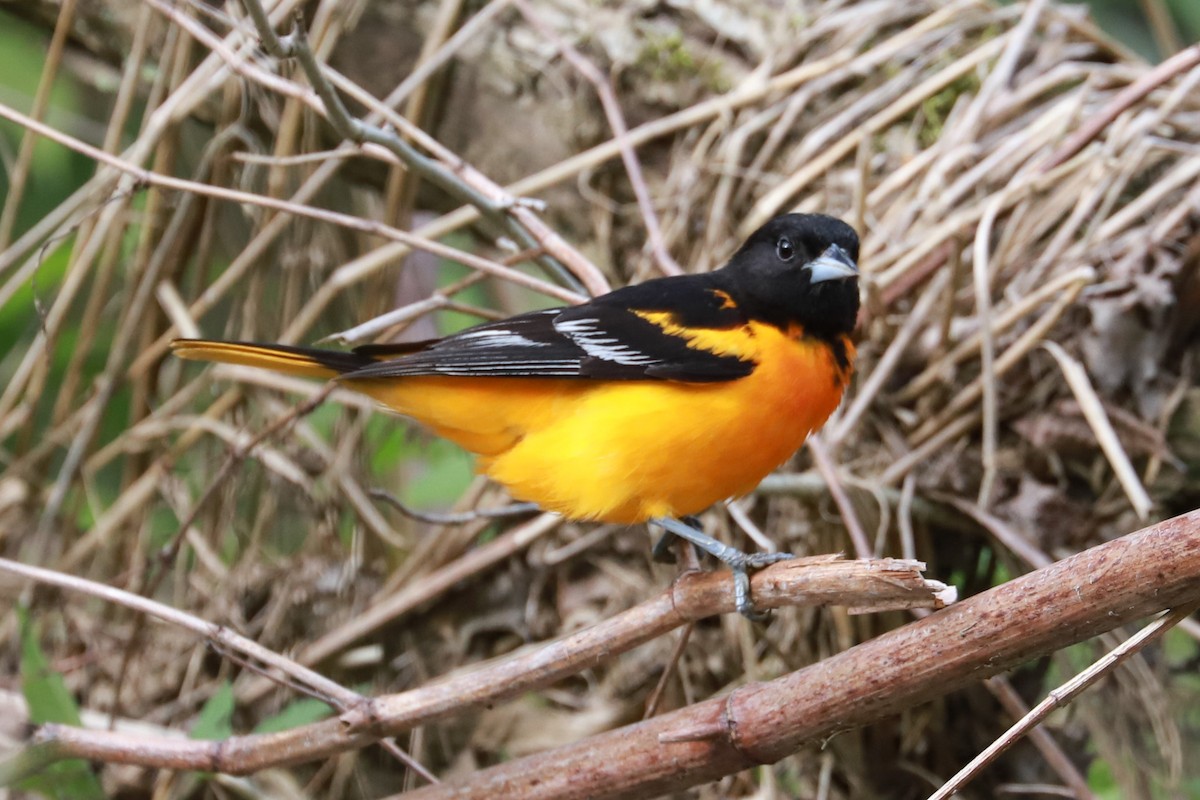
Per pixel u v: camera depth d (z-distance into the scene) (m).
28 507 10.34
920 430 8.93
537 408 7.60
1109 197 9.08
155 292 10.40
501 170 11.30
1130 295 8.78
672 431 7.22
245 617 10.12
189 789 9.41
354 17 10.65
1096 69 10.16
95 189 9.83
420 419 7.92
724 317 7.59
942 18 10.75
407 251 10.08
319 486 10.20
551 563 9.82
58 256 11.13
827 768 8.99
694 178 10.38
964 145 9.68
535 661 6.32
